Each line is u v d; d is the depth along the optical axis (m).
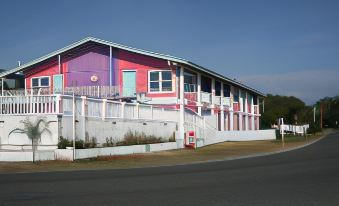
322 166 17.83
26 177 14.82
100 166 19.28
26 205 9.35
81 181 13.58
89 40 38.25
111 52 38.25
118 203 9.59
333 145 34.97
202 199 10.08
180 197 10.37
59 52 39.28
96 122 23.70
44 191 11.37
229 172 16.30
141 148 26.38
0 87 43.03
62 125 21.44
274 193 10.91
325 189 11.50
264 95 62.66
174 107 36.78
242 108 55.19
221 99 46.78
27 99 21.69
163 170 17.56
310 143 40.25
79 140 22.19
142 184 12.81
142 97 37.22
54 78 40.16
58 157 20.56
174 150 29.72
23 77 43.41
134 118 27.31
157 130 30.05
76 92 37.00
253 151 30.19
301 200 9.88
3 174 15.96
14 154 19.91
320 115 115.12
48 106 21.45
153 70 37.75
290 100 109.69
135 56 38.31
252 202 9.65
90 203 9.59
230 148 33.62
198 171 16.92
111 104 25.23
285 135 62.88
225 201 9.79
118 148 24.27
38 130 21.09
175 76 37.12
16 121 21.61
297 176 14.54
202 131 37.03
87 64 39.44
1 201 9.84
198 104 40.59
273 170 16.73
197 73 41.00
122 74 38.56
